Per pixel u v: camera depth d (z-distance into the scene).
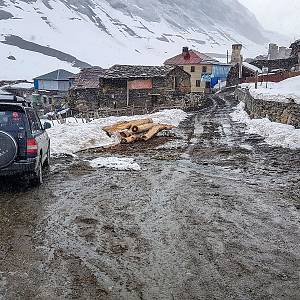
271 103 23.42
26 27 195.62
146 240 6.84
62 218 7.91
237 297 5.06
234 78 71.69
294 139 16.95
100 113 44.16
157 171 12.42
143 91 48.56
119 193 9.80
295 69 61.66
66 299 4.98
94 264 5.93
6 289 5.18
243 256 6.24
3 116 9.60
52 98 65.81
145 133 20.20
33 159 9.65
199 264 5.96
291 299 5.03
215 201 9.16
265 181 11.12
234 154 15.44
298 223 7.73
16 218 7.86
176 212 8.35
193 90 74.00
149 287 5.29
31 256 6.15
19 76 120.62
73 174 11.88
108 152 16.41
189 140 19.72
